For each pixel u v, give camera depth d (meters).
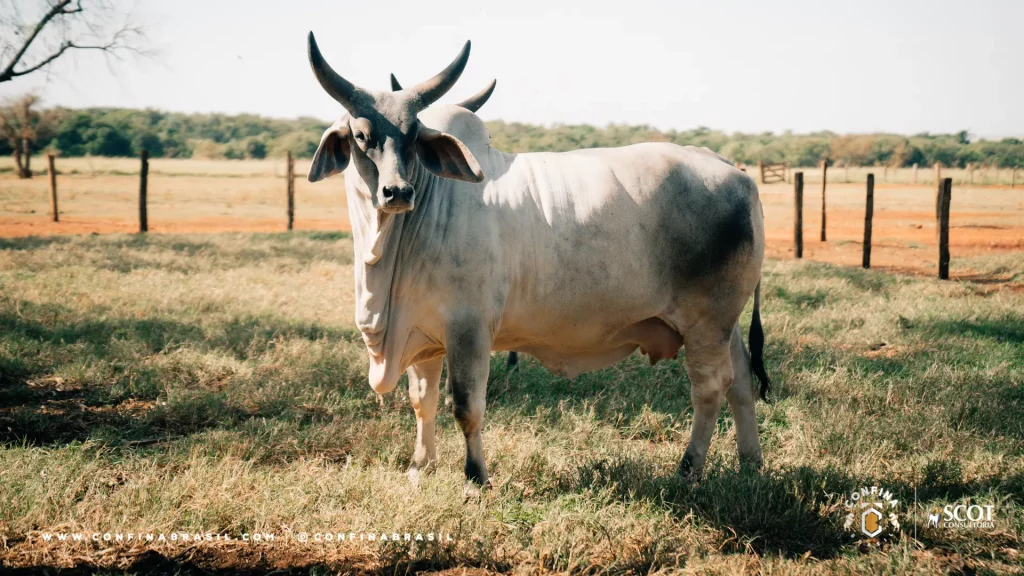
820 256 16.80
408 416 5.26
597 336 4.38
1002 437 4.89
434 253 3.94
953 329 7.93
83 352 6.22
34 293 8.32
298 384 5.76
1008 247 18.67
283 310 8.23
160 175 44.81
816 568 3.35
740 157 56.09
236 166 56.06
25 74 11.42
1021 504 4.03
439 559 3.45
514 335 4.34
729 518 3.81
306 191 37.53
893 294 10.21
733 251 4.37
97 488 3.89
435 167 3.79
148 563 3.33
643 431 5.32
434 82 3.87
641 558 3.45
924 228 22.83
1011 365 6.57
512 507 3.97
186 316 7.68
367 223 3.90
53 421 5.00
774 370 6.28
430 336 4.13
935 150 57.09
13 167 45.78
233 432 4.77
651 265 4.25
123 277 9.89
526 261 4.08
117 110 80.94
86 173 44.06
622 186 4.21
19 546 3.34
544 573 3.36
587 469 4.31
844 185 40.81
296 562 3.41
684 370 6.47
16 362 5.88
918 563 3.41
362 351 6.56
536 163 4.25
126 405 5.42
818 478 4.14
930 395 5.71
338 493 3.93
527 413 5.46
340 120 3.89
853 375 6.15
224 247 13.89
